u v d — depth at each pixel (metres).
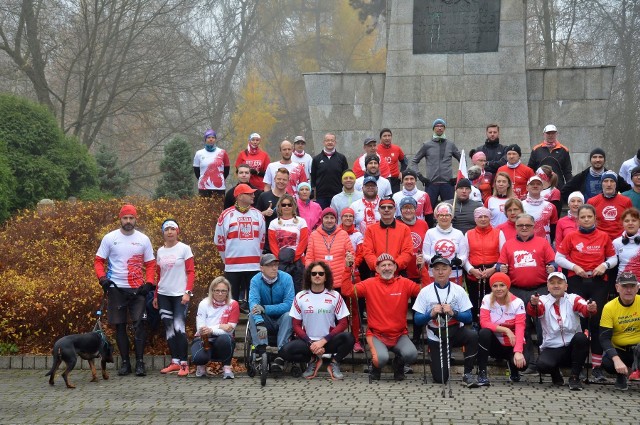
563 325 9.98
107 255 11.01
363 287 10.55
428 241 11.47
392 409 8.39
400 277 10.62
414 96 18.45
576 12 40.84
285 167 14.41
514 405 8.63
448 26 18.34
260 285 10.70
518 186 13.89
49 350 11.73
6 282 12.42
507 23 18.16
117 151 42.31
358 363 11.27
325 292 10.56
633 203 12.30
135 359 11.38
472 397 9.12
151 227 15.25
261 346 10.22
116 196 25.20
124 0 31.61
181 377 10.68
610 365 9.97
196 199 16.33
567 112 18.44
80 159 21.83
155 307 11.12
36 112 21.48
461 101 18.28
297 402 8.81
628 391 9.62
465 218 12.61
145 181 47.12
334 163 14.45
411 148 18.47
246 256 12.01
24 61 30.94
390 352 11.45
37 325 11.80
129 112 35.09
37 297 11.80
